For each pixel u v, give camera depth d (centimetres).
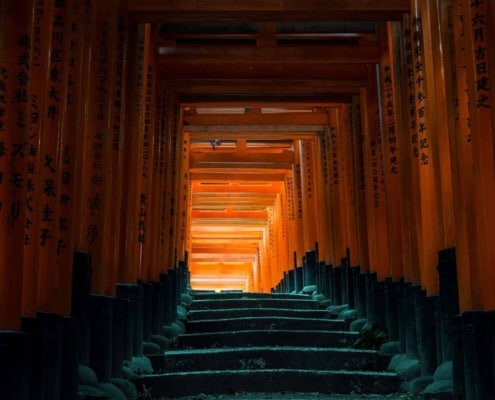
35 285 524
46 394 552
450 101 681
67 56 607
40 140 536
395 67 908
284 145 1747
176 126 1197
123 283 806
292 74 1126
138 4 841
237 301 1266
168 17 861
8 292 476
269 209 2311
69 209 619
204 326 1086
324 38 1079
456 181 655
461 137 639
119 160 787
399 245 933
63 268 608
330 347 974
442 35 702
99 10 761
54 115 591
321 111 1402
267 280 2405
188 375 775
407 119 878
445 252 717
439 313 755
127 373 772
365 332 973
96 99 745
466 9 614
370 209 1046
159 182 1042
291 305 1275
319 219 1453
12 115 489
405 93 877
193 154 1708
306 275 1542
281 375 784
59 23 602
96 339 711
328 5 862
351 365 875
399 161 895
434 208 774
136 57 860
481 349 586
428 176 782
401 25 905
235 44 1082
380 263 1010
